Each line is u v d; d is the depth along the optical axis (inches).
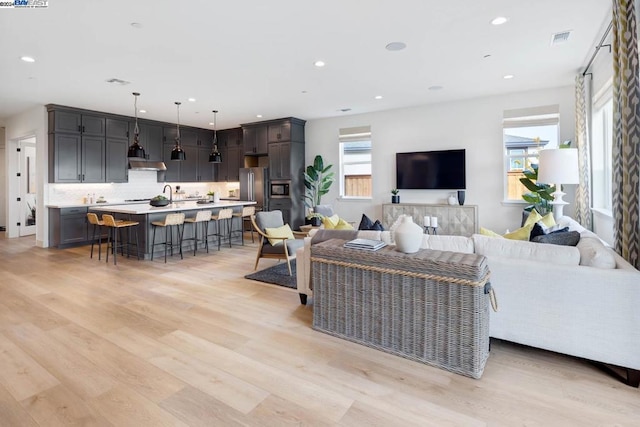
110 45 150.8
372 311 101.0
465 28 139.5
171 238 239.3
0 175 349.4
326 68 183.5
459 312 86.6
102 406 75.7
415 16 129.2
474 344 85.0
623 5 100.2
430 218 225.0
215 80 201.6
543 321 91.0
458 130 258.1
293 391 81.0
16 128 296.7
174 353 99.0
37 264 209.9
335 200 316.8
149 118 316.2
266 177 329.4
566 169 142.9
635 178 98.8
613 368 88.4
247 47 155.0
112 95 232.4
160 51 158.1
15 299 145.4
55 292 154.9
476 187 253.3
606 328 84.0
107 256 218.5
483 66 183.6
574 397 78.0
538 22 135.0
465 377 86.0
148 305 138.1
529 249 95.8
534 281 91.6
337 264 106.3
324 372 89.0
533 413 72.7
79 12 122.6
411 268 92.3
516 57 171.3
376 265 98.3
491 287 90.0
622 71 100.7
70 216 265.0
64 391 81.1
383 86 218.4
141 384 83.8
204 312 130.6
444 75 197.6
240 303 140.2
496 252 99.3
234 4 118.9
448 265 86.7
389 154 287.4
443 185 263.4
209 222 267.1
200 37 144.1
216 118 318.0
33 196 341.7
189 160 362.6
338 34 143.3
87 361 94.7
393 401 77.0
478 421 70.3
